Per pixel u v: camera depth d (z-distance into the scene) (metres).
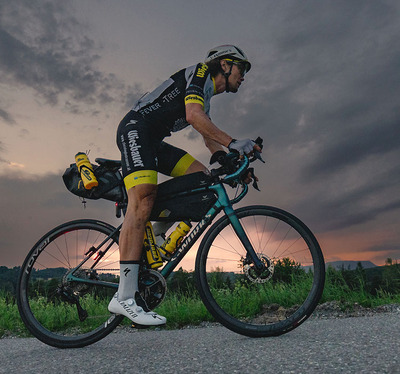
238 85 2.64
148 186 2.33
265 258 2.38
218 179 2.45
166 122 2.51
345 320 2.85
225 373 1.46
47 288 2.54
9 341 3.09
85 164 2.50
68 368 1.76
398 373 1.28
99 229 2.61
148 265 2.38
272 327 2.28
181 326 3.89
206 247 2.43
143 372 1.58
